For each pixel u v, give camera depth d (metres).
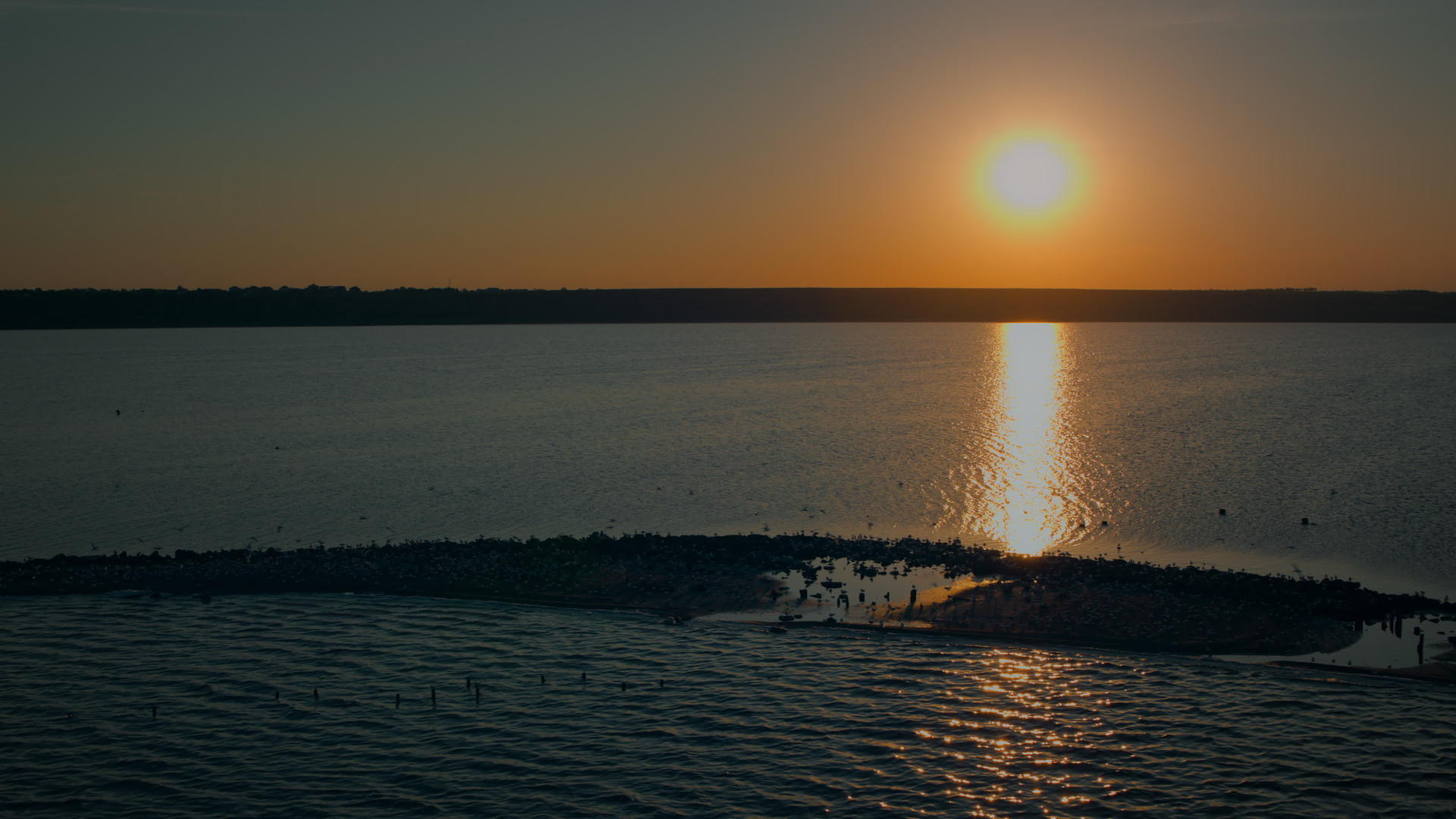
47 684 52.97
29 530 84.56
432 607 64.88
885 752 45.38
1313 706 48.84
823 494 95.94
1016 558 70.38
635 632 60.50
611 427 142.88
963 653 56.12
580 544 75.81
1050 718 48.25
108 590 68.12
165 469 111.44
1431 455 111.94
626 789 42.38
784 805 41.06
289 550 78.00
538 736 47.25
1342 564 70.38
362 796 41.97
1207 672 52.91
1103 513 86.69
